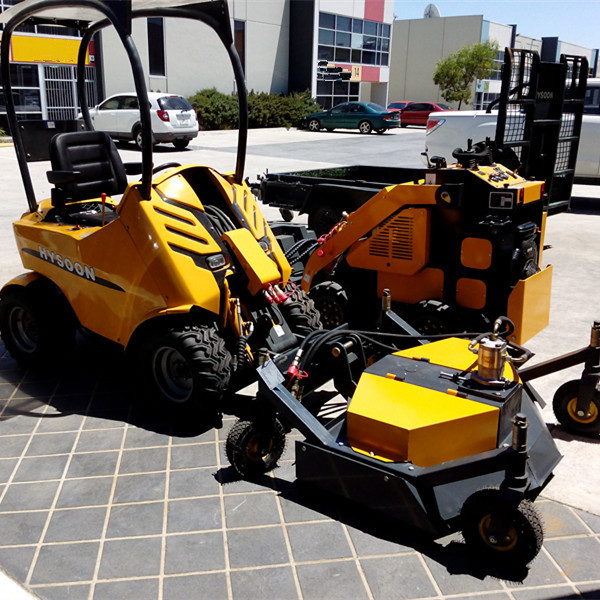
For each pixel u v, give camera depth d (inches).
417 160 682.2
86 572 115.0
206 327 159.8
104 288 171.8
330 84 1387.8
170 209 161.0
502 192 184.2
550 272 198.4
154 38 1021.8
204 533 125.0
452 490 122.1
